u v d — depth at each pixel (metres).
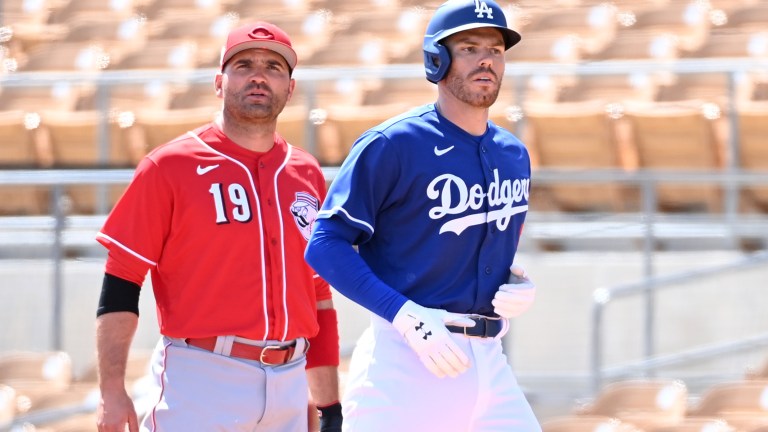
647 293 25.08
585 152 28.50
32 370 25.59
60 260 25.81
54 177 24.69
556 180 25.33
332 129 29.27
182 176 12.85
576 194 27.36
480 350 12.39
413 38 40.94
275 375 12.91
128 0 46.84
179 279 12.88
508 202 12.71
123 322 12.82
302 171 13.66
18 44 43.12
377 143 12.21
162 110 32.09
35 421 22.42
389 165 12.19
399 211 12.36
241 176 13.08
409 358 12.19
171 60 38.31
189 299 12.81
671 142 28.08
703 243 25.91
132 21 43.31
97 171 24.80
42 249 26.92
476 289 12.46
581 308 25.86
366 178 12.20
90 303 26.45
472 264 12.48
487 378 12.35
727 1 41.75
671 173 25.33
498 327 12.55
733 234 25.72
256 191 13.09
